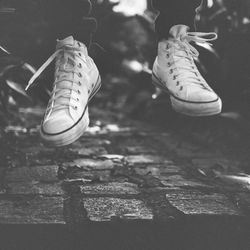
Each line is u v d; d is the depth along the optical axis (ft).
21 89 8.08
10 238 4.25
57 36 5.38
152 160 7.06
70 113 5.02
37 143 7.98
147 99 11.63
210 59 8.16
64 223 4.32
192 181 5.85
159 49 5.58
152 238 4.44
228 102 8.30
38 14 7.87
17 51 7.95
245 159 7.09
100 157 7.11
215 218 4.55
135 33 13.08
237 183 5.75
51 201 4.91
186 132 9.38
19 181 5.63
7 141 7.69
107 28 10.46
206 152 7.71
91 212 4.60
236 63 8.04
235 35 8.07
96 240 4.36
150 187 5.52
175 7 5.38
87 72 5.36
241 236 4.51
